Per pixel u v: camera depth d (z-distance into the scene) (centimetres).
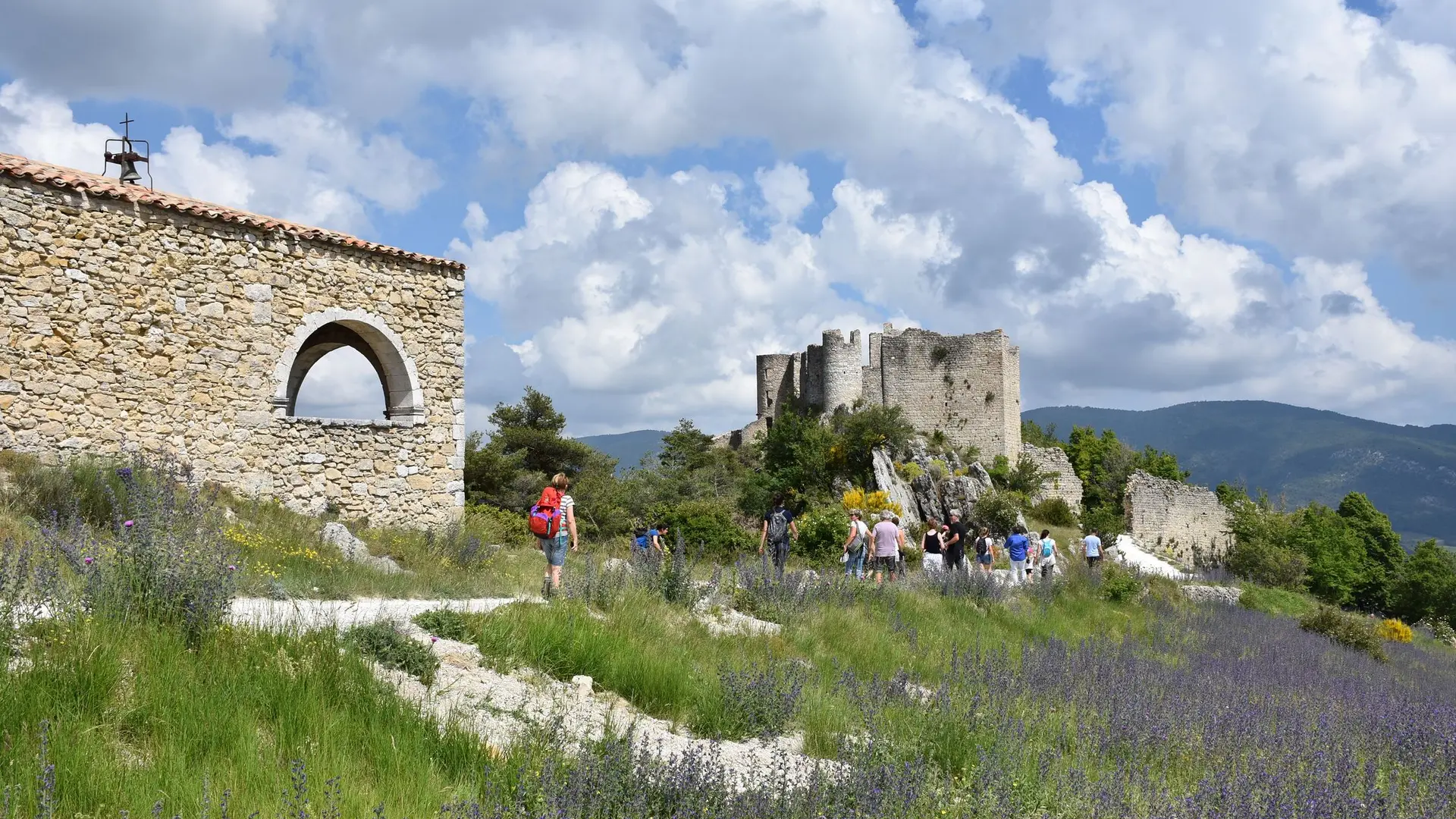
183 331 1722
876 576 1838
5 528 1217
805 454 5622
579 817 527
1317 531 7356
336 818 489
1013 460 6819
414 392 2028
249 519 1656
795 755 774
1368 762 862
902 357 6925
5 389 1533
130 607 725
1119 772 689
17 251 1555
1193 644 1833
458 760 613
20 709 541
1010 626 1675
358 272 1962
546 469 5541
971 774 689
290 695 641
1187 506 6594
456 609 1038
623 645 942
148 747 558
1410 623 7288
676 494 5431
